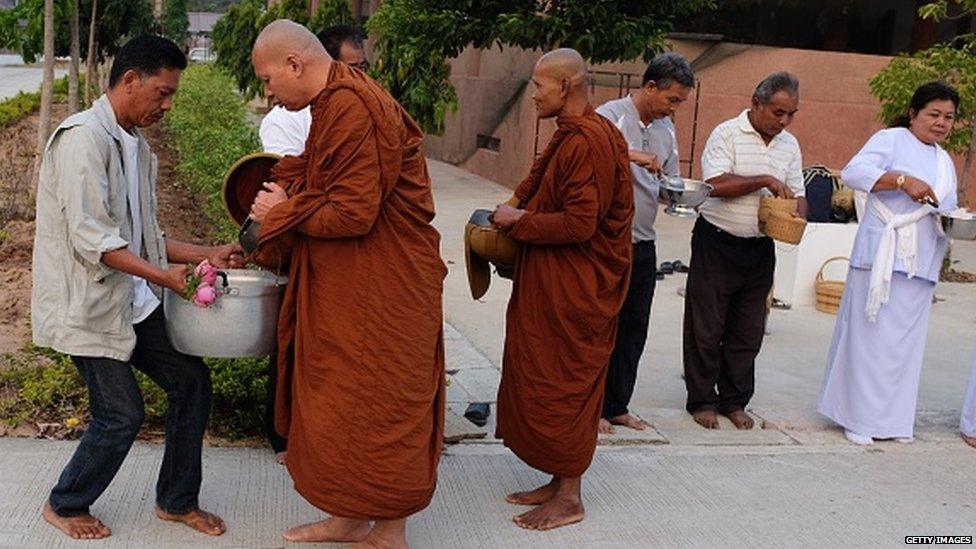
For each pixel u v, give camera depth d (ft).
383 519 12.07
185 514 13.04
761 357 23.53
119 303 11.93
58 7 34.42
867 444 18.26
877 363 18.11
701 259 18.19
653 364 22.54
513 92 48.85
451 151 59.41
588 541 13.75
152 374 12.71
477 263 14.69
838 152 44.19
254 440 16.28
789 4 47.24
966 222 17.43
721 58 44.60
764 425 18.93
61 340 11.91
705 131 44.75
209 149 38.50
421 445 12.07
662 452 17.25
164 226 33.76
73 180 11.42
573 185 13.20
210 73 81.66
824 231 28.14
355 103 11.16
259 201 11.66
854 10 47.52
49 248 11.94
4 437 15.46
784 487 16.03
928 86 17.78
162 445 15.58
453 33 32.63
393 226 11.64
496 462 16.29
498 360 21.81
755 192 17.60
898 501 15.76
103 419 12.26
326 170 11.25
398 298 11.67
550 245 13.57
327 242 11.54
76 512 12.64
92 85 59.47
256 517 13.61
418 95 40.93
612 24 30.86
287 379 12.19
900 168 17.76
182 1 120.88
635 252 17.17
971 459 17.83
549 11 31.60
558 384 13.73
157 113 12.17
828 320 27.14
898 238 17.72
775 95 17.40
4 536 12.44
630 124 17.31
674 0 32.19
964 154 38.37
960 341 25.93
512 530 13.94
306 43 11.62
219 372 16.51
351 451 11.73
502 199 45.62
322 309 11.62
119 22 60.49
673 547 13.73
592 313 13.58
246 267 13.83
